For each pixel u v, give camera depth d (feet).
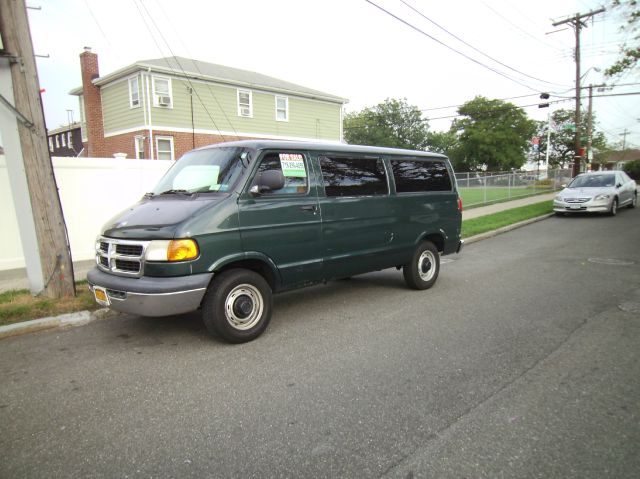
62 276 19.12
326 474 8.39
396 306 19.75
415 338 15.62
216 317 14.44
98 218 29.37
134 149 70.38
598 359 13.57
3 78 17.48
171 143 69.82
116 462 8.83
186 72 69.77
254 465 8.68
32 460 8.93
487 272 26.76
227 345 15.08
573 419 10.22
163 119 68.64
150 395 11.63
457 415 10.44
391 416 10.43
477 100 213.25
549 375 12.52
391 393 11.56
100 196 29.32
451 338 15.57
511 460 8.75
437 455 8.93
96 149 76.33
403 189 21.07
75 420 10.46
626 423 10.03
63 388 12.10
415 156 22.18
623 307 18.85
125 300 13.94
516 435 9.59
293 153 16.79
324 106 90.89
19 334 16.35
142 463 8.80
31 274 19.24
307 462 8.76
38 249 18.83
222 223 14.34
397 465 8.64
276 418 10.41
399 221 20.68
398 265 21.48
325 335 16.03
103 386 12.18
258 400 11.28
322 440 9.50
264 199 15.51
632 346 14.56
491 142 205.16
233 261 14.69
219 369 13.17
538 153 215.10
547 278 24.64
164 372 13.01
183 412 10.74
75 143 110.22
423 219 22.02
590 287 22.39
